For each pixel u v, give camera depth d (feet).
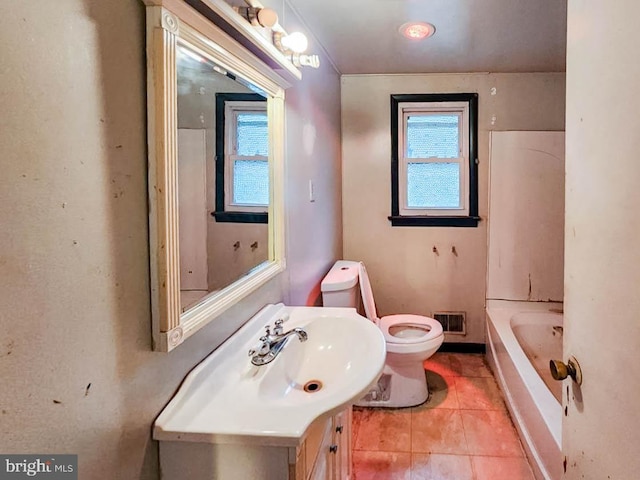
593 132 2.84
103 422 2.37
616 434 2.57
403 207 10.43
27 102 1.85
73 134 2.11
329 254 8.73
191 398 3.18
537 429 5.97
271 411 3.09
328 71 8.59
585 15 2.95
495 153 9.86
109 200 2.38
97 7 2.26
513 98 9.72
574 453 3.20
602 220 2.72
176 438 2.84
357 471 6.16
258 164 4.66
